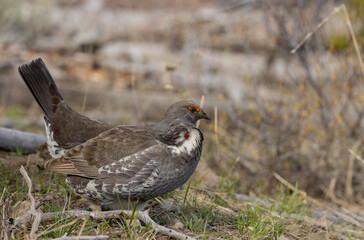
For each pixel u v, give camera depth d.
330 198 11.16
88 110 15.70
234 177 10.86
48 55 18.14
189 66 15.55
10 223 6.48
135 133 7.11
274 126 11.56
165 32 18.89
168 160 6.86
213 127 12.05
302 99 11.70
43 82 7.74
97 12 20.69
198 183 9.24
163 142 7.04
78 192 7.14
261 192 10.01
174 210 7.76
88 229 6.80
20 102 16.02
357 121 11.51
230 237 7.14
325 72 12.37
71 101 16.08
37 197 7.70
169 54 18.03
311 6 12.97
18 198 7.57
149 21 19.56
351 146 11.55
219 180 9.78
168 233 6.65
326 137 11.48
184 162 6.96
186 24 18.83
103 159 6.91
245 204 8.88
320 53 12.69
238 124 12.14
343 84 11.83
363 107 11.78
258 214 8.11
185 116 7.38
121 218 6.86
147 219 6.79
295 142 11.38
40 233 6.22
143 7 22.14
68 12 20.70
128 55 17.98
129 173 6.81
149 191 6.93
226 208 8.30
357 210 10.42
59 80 16.77
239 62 16.48
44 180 8.36
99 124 7.64
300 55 12.54
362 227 8.75
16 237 6.35
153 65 17.20
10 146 9.53
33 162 8.81
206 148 11.68
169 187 7.02
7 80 16.19
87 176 6.95
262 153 11.54
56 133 7.62
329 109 11.54
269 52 16.09
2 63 17.19
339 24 14.80
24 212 7.03
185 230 7.18
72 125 7.55
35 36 19.38
